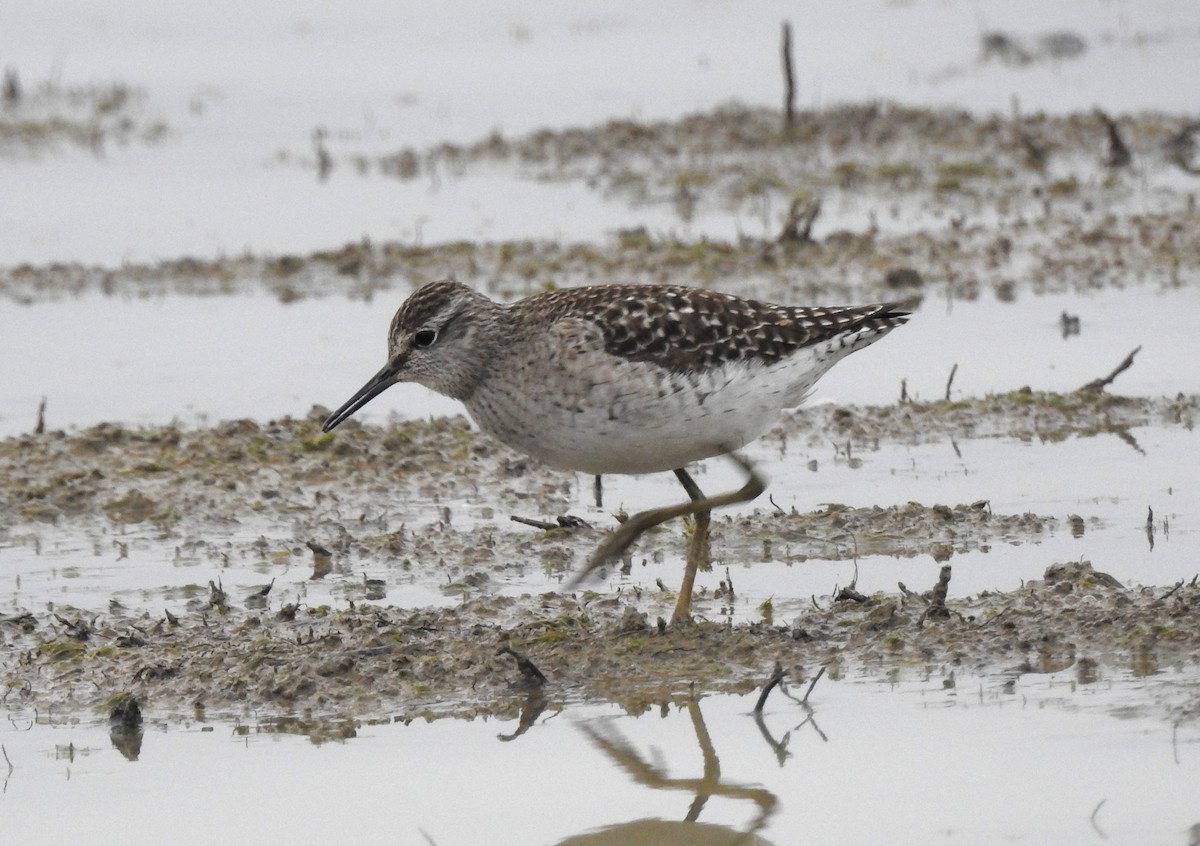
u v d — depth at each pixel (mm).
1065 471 17250
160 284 26766
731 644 12930
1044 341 22016
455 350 13461
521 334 13242
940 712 11594
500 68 40219
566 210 30250
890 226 28172
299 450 18859
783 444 18844
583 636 13273
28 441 19312
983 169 30812
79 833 10336
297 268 27188
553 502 17234
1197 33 39188
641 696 12258
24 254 28359
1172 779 10383
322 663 12695
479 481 17969
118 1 45469
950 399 19812
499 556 15633
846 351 13695
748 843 10031
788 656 12773
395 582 15094
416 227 29375
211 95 38438
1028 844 9672
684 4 44750
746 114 34938
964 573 14406
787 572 14789
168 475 18250
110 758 11469
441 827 10352
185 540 16500
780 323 13258
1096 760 10688
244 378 22078
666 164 32438
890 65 38906
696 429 13055
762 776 10836
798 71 38844
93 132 35062
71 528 16969
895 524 15758
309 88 39031
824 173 31344
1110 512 15852
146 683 12750
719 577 14750
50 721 12188
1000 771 10633
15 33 43219
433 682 12578
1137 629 12570
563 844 10125
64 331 24391
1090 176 30094
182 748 11617
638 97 37438
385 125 36250
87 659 13211
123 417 20578
